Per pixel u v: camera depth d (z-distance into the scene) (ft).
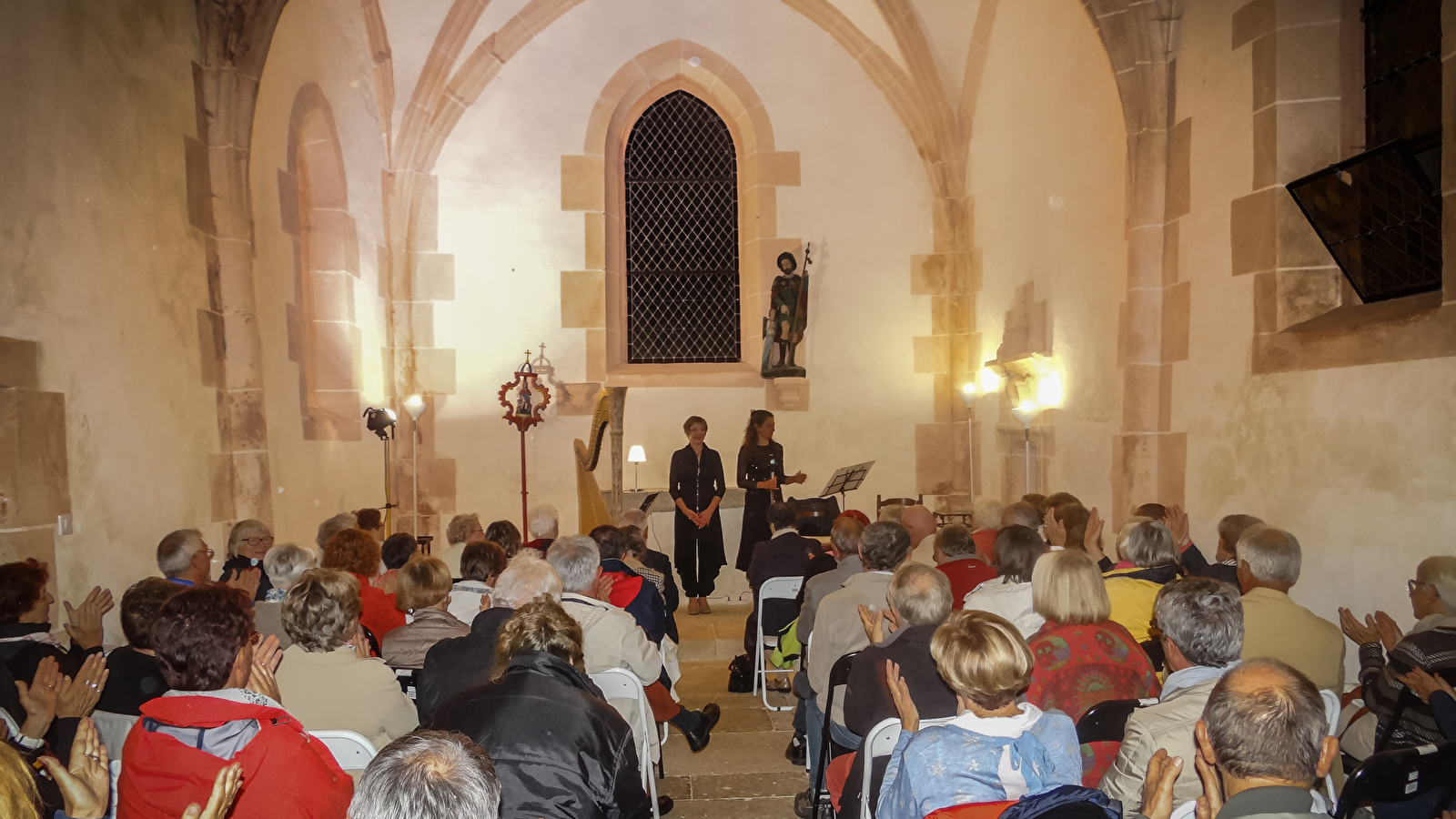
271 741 5.71
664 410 30.30
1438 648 7.69
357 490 25.35
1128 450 19.61
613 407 21.65
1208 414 17.76
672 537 25.44
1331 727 7.78
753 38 30.45
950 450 30.68
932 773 5.74
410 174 28.99
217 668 5.89
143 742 5.65
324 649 8.12
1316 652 8.77
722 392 30.42
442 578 10.23
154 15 16.06
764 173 30.63
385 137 28.45
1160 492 19.29
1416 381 12.89
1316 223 15.20
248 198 18.52
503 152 29.78
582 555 10.55
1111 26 19.38
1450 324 12.33
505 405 28.45
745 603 24.62
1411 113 14.82
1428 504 12.69
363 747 7.36
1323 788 8.10
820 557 14.47
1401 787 6.40
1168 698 6.79
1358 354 13.99
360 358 26.16
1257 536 9.54
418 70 28.22
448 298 29.48
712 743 13.71
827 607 10.63
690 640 20.02
